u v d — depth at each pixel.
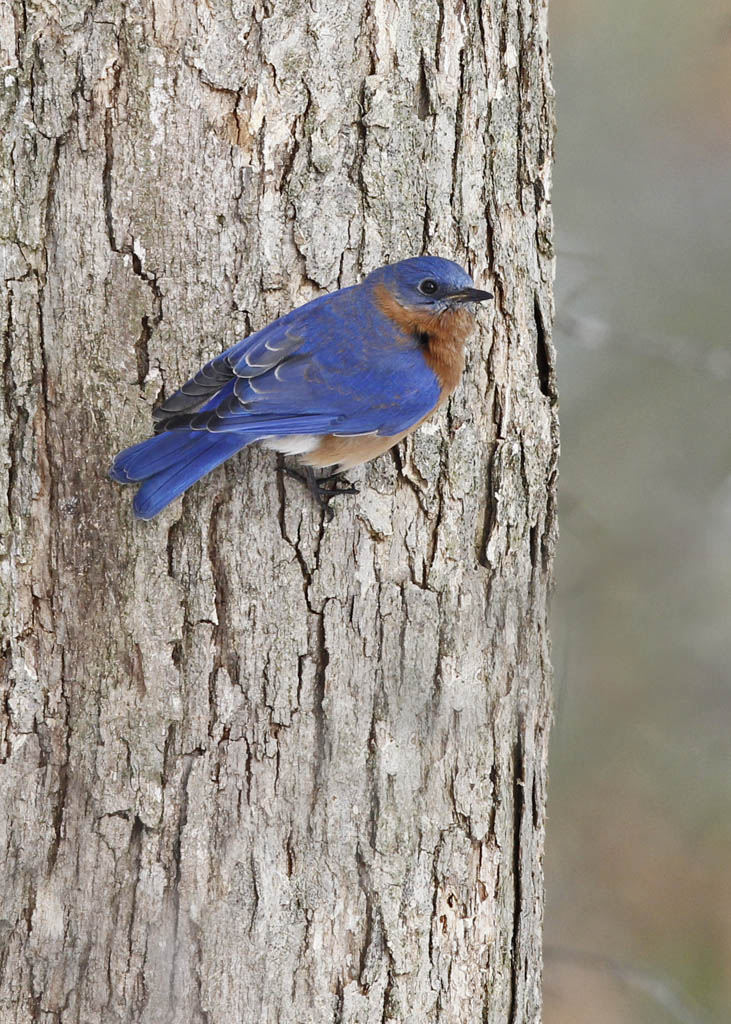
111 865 9.30
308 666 9.45
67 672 9.27
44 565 9.23
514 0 10.09
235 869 9.34
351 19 9.40
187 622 9.24
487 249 10.09
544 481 10.47
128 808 9.26
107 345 9.19
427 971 9.84
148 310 9.23
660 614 18.88
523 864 10.47
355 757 9.55
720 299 19.81
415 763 9.72
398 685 9.67
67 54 9.06
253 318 9.44
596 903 18.02
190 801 9.27
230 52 9.20
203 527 9.26
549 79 10.54
